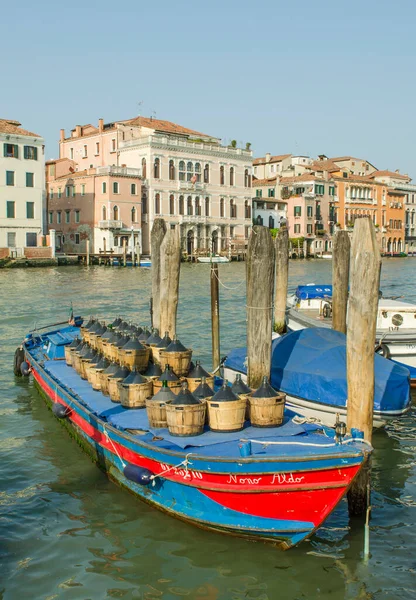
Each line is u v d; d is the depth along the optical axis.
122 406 10.41
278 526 7.88
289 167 89.88
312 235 84.44
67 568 7.73
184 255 66.25
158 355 12.02
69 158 73.44
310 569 7.71
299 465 7.58
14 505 9.26
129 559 7.90
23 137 56.69
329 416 10.95
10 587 7.36
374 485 9.98
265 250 10.41
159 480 8.69
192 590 7.33
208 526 8.30
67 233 66.75
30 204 57.56
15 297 33.28
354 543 8.27
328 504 7.69
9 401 14.40
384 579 7.52
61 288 38.25
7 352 19.59
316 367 11.44
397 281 46.91
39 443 11.70
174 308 14.01
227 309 29.08
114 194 62.75
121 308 29.47
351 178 91.12
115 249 62.75
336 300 15.27
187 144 69.06
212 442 8.51
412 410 13.69
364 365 8.45
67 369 13.50
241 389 9.38
